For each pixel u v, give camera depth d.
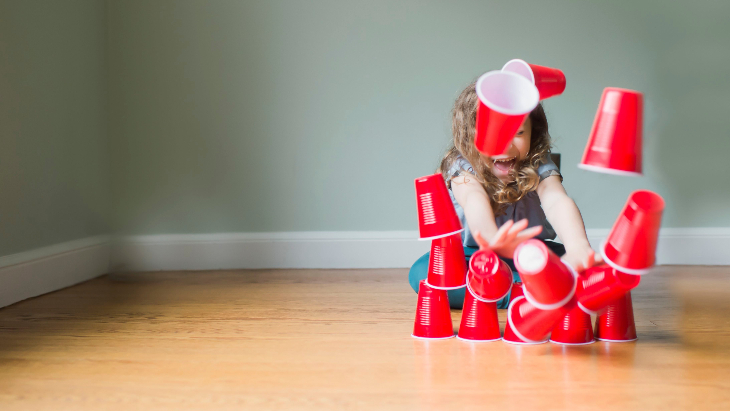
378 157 2.27
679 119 2.24
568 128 2.26
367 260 2.26
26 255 1.68
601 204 2.26
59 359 1.02
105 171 2.26
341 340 1.12
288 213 2.29
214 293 1.72
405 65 2.25
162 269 2.27
